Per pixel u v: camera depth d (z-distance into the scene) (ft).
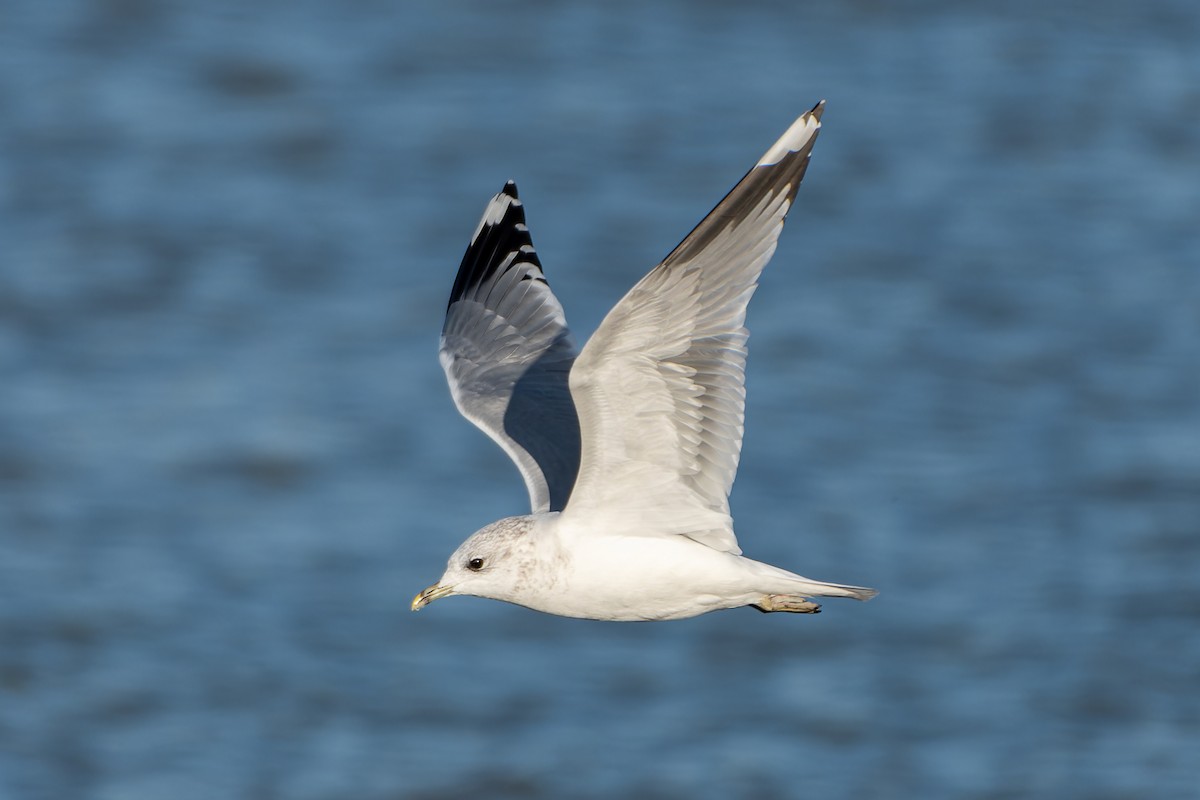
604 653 66.08
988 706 62.54
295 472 80.84
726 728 61.57
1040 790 58.23
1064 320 95.09
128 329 96.99
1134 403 86.58
